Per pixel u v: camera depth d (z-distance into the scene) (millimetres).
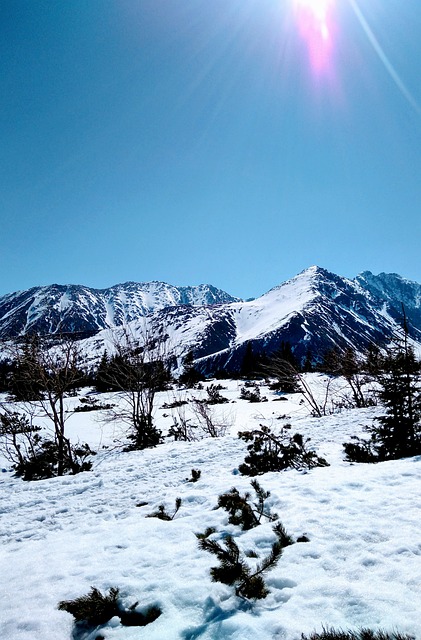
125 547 4219
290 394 25688
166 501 6008
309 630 2299
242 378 42312
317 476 6047
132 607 2902
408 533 3463
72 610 2938
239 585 2928
